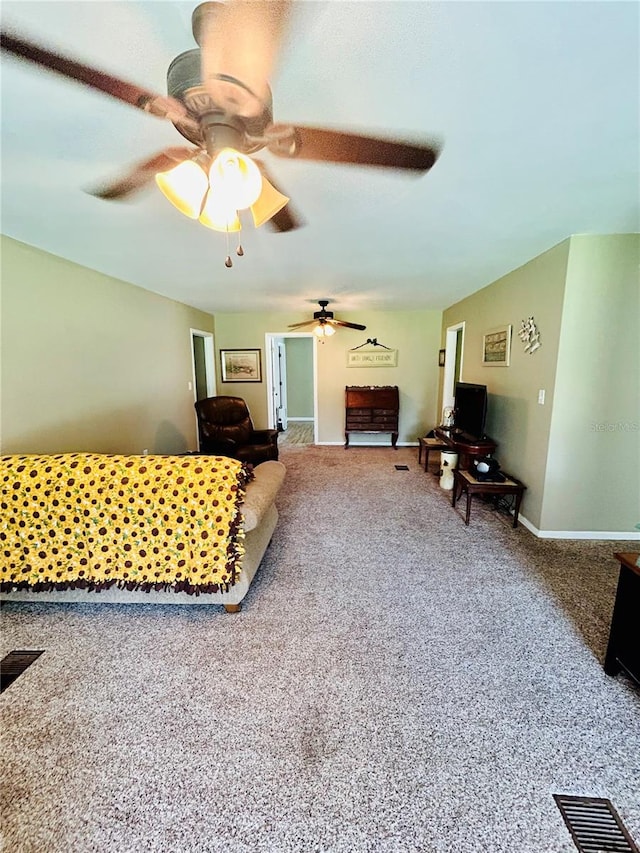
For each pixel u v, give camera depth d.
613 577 2.34
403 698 1.49
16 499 1.89
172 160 1.38
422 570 2.43
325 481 4.32
